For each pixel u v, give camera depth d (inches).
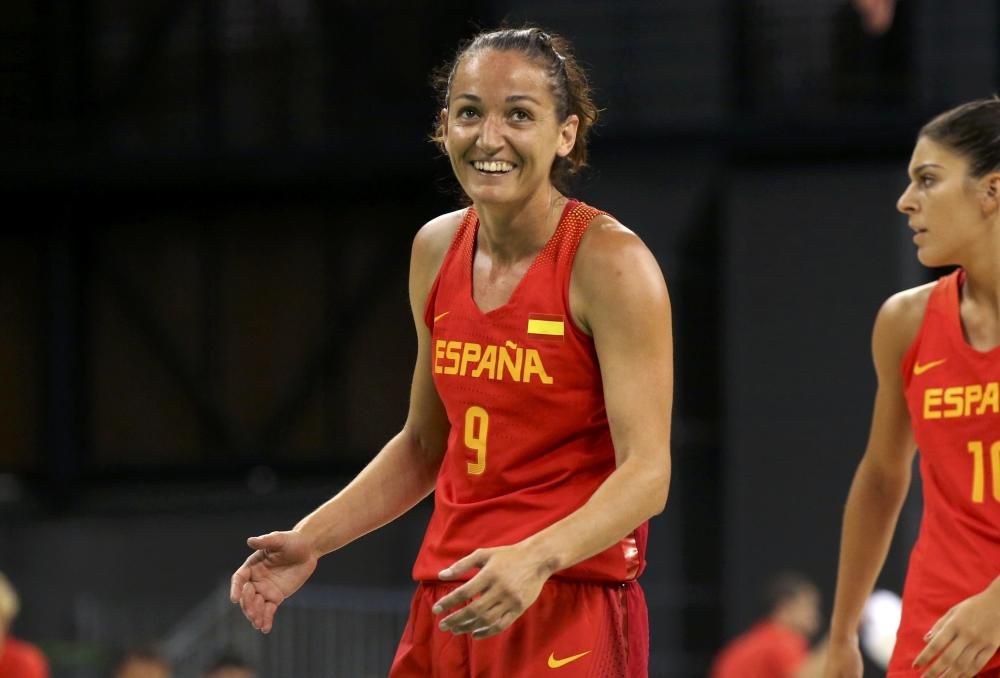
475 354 319.9
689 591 1197.1
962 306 363.6
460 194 360.2
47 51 1406.3
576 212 318.0
